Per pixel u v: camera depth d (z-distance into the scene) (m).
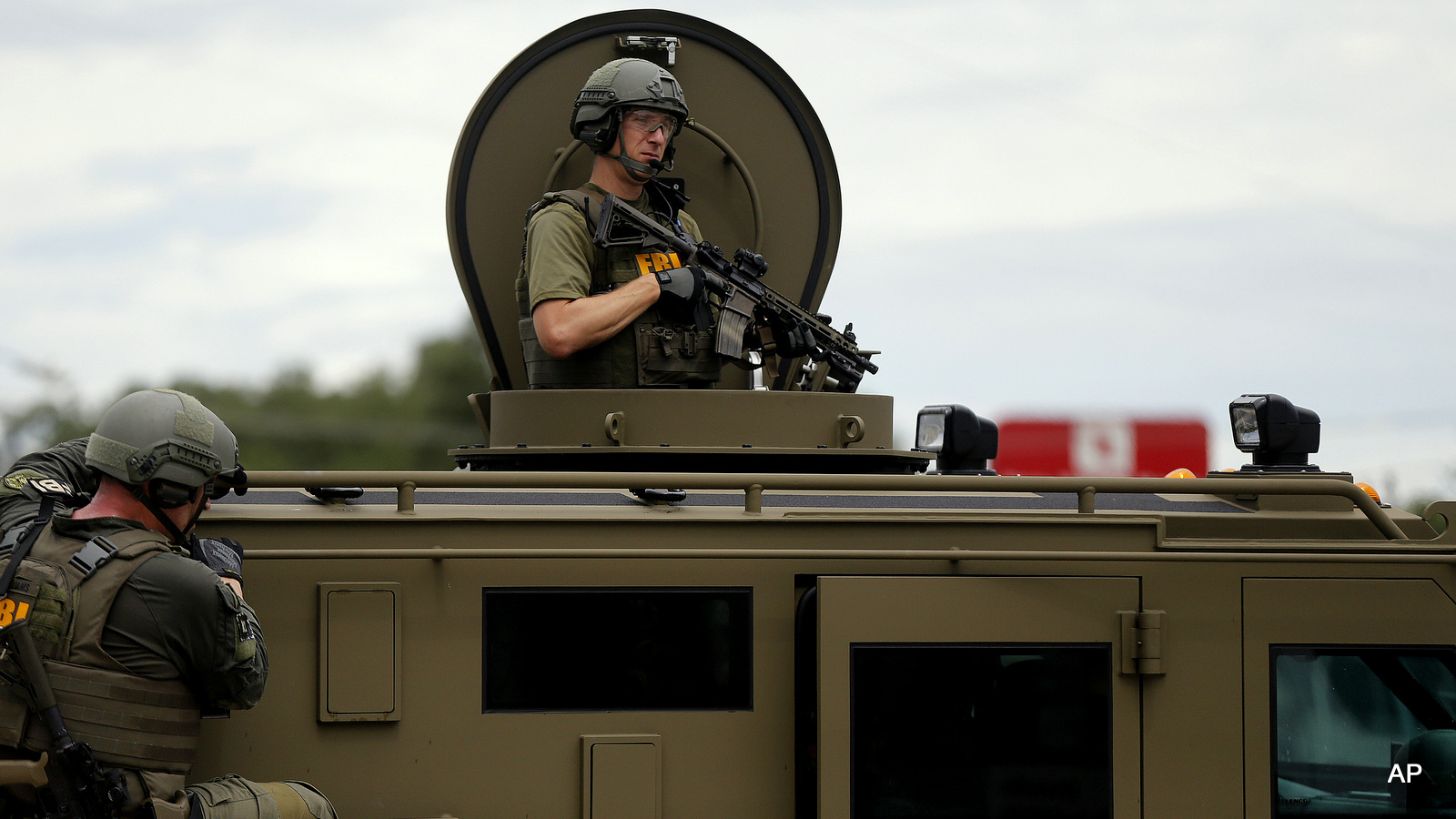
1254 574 15.22
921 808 14.69
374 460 131.50
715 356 17.94
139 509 13.09
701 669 14.70
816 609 14.91
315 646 14.23
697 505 15.68
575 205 17.66
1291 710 15.26
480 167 20.02
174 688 12.60
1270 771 15.10
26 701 12.27
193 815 12.57
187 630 12.49
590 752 14.43
